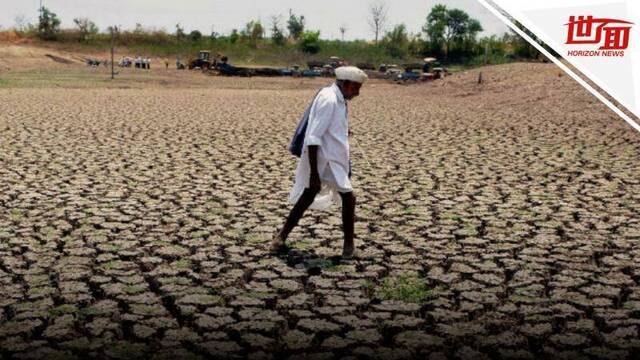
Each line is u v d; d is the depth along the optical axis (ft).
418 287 16.39
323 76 156.25
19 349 12.91
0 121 51.03
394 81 144.87
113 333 13.67
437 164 34.73
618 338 13.65
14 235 20.45
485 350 13.16
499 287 16.43
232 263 18.11
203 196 26.25
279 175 30.94
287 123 54.49
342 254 18.76
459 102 81.05
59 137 42.78
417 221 22.80
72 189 27.12
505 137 46.42
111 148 38.58
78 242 19.80
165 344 13.25
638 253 19.31
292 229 20.80
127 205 24.56
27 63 168.86
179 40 235.20
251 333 13.78
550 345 13.35
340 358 12.80
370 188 28.35
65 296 15.53
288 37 256.11
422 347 13.24
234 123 53.78
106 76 135.95
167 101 76.48
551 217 23.44
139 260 18.20
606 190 28.12
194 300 15.42
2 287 16.06
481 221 22.82
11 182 28.32
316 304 15.33
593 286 16.49
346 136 17.97
